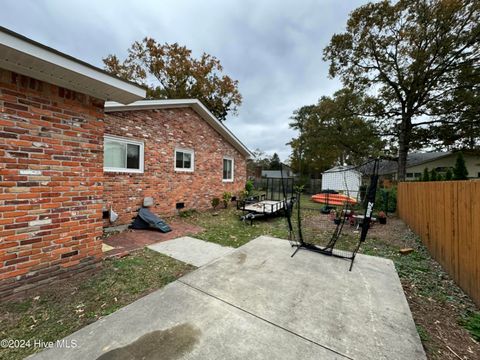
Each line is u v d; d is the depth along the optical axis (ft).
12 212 7.17
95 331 5.77
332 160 70.79
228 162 31.09
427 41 32.86
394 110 40.27
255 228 18.89
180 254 11.89
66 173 8.59
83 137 9.13
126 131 17.54
